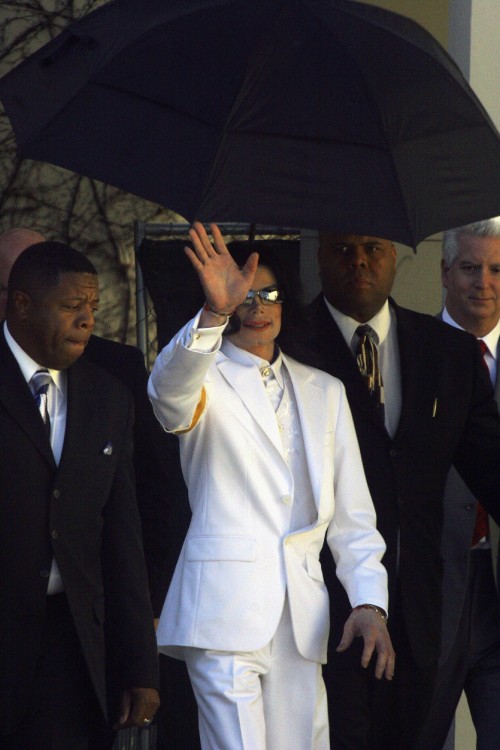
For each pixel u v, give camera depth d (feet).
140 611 47.98
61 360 46.75
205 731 48.75
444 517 60.34
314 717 49.32
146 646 47.85
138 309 86.38
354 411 56.65
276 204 46.60
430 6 85.56
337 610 54.65
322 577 50.98
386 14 50.34
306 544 49.52
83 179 92.63
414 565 56.39
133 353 58.54
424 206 48.52
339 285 57.36
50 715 45.68
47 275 46.32
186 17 48.73
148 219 92.99
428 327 59.00
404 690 56.59
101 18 51.34
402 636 56.29
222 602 47.93
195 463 49.37
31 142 49.62
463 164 49.57
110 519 48.21
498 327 64.54
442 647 59.82
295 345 52.31
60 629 46.34
